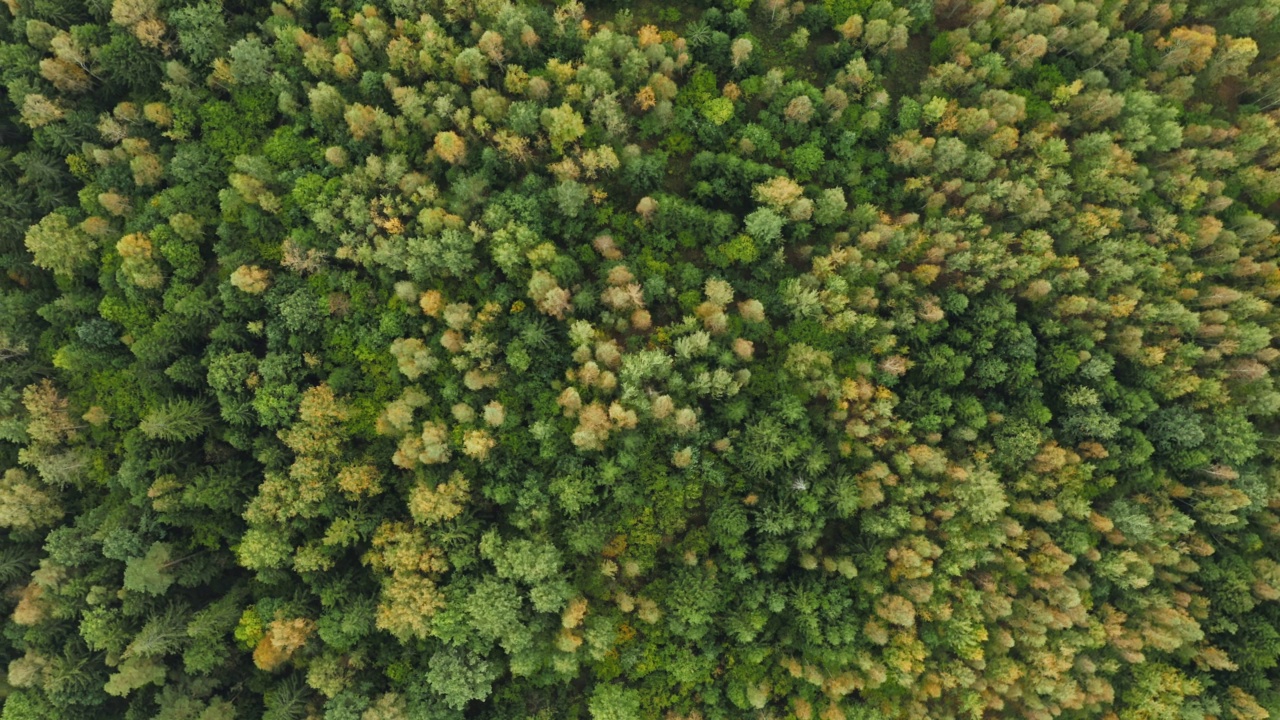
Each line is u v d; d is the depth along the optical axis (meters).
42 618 55.00
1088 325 60.56
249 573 60.97
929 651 55.62
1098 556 57.53
